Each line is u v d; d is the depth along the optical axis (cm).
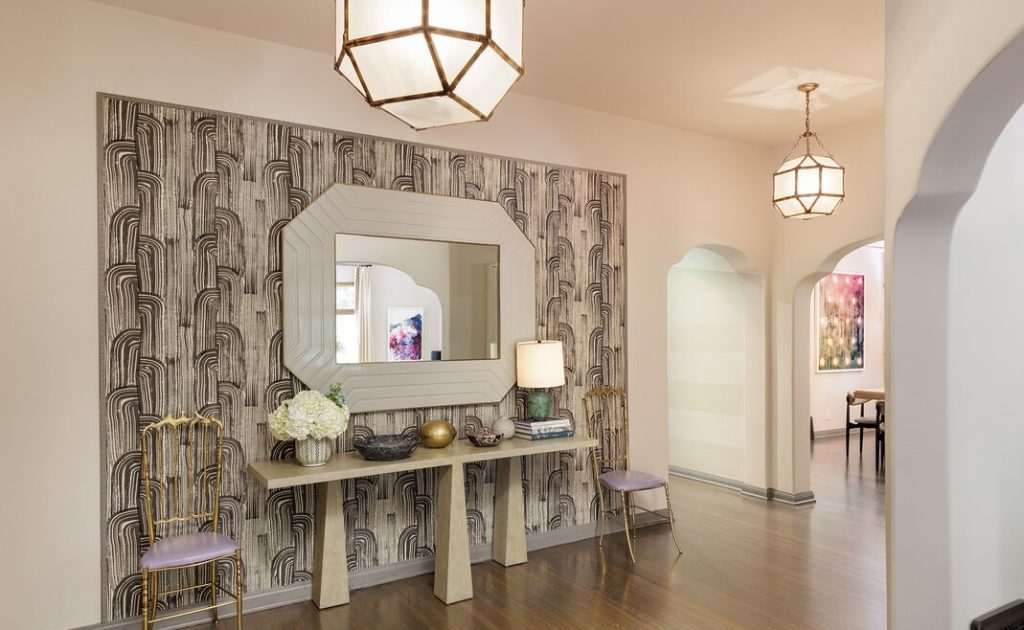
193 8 345
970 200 285
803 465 596
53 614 325
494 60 206
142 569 310
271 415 359
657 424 539
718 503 596
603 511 477
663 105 496
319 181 396
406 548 423
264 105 381
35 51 324
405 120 234
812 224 576
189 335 359
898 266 265
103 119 338
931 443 271
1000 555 299
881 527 520
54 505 325
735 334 643
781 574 419
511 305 462
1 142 316
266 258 381
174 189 356
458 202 441
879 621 351
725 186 583
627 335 523
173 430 355
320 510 379
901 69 253
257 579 376
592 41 386
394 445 368
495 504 452
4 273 316
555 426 443
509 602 379
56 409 326
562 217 491
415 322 423
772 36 379
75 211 332
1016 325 310
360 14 200
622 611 365
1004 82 189
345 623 354
